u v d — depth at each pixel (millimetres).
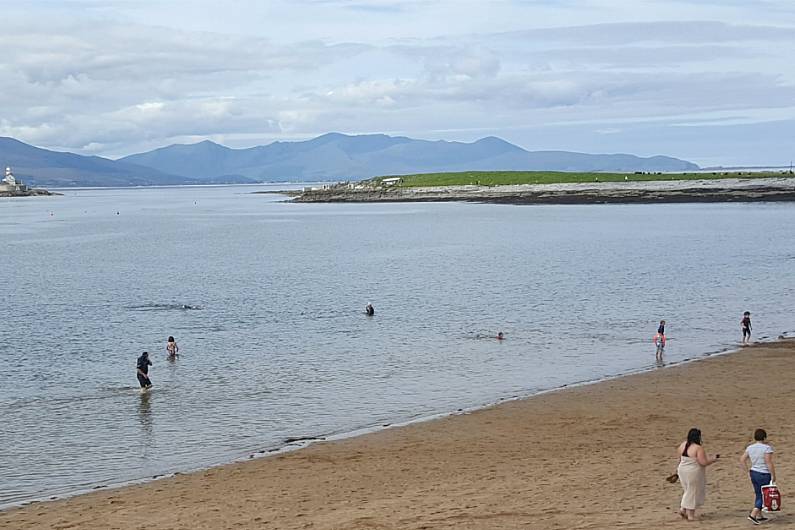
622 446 25266
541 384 34906
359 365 39469
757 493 16219
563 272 76000
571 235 116188
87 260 96500
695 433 16812
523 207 191875
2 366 40344
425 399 32844
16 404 32969
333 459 25047
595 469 22391
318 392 34250
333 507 19875
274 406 32125
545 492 20062
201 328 50844
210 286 71625
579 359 39812
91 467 25203
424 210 192375
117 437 28344
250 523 18859
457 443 26453
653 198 196375
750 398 30781
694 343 42938
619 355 40469
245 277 77875
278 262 91062
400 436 27547
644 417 28766
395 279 73938
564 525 16922
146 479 23953
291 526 18328
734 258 83312
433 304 58875
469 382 35594
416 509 19094
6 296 66562
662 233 115188
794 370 35312
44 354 43281
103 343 46250
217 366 39750
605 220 144500
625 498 19047
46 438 28297
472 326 49719
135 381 36875
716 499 18281
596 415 29312
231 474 23891
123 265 90562
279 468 24281
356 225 149625
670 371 36094
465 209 191000
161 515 20094
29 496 22641
